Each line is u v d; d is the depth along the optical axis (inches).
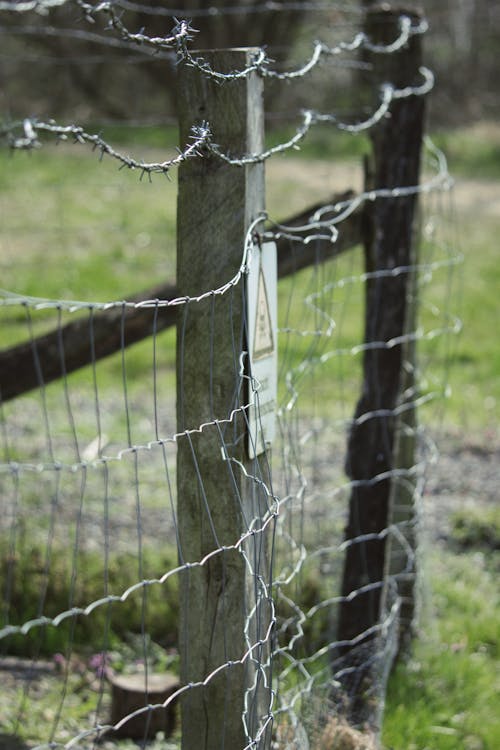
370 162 203.2
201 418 125.9
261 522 132.3
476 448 363.9
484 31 1086.4
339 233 196.7
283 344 441.1
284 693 171.3
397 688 201.9
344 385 418.0
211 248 123.6
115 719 189.3
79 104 924.0
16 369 200.8
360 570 196.4
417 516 219.0
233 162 119.7
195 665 129.6
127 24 794.8
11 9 162.2
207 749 130.6
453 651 220.4
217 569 127.3
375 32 205.5
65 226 659.4
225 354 124.2
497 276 600.7
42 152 848.9
